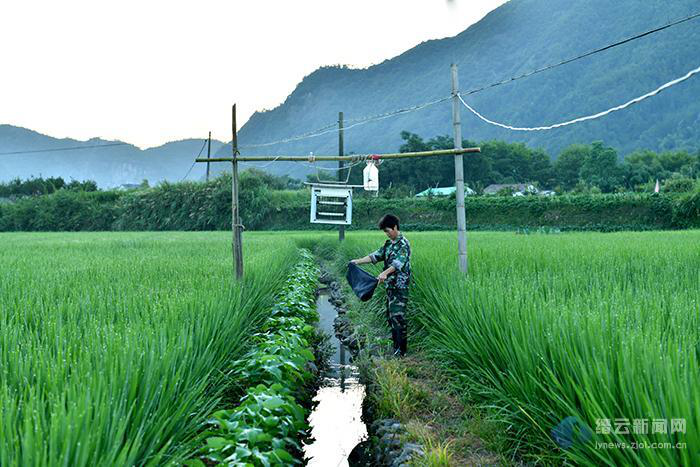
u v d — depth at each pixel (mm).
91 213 56875
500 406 5098
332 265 20953
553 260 9586
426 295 8477
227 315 6461
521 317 5102
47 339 4629
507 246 13586
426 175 94062
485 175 104875
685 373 3172
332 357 9352
